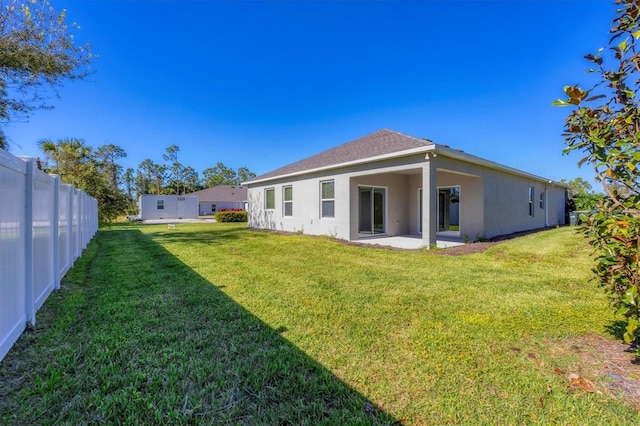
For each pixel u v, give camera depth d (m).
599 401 1.93
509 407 1.87
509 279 5.05
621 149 2.28
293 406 1.91
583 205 18.42
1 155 2.42
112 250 8.73
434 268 5.95
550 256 7.03
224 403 1.93
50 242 4.29
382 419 1.78
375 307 3.71
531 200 14.74
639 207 2.14
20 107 8.61
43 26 8.00
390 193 12.39
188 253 8.05
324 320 3.31
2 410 1.82
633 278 2.15
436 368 2.33
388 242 10.28
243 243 10.11
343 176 10.96
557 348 2.64
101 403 1.90
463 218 11.27
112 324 3.17
